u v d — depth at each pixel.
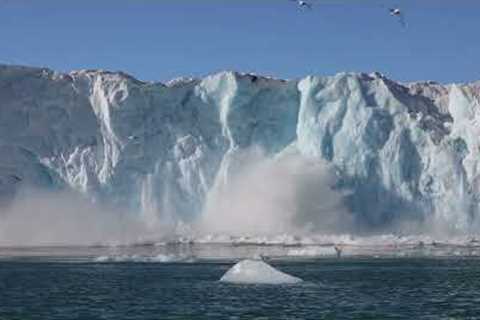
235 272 124.19
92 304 99.00
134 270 144.12
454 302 99.62
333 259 171.00
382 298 103.06
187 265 155.00
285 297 103.75
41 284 121.69
